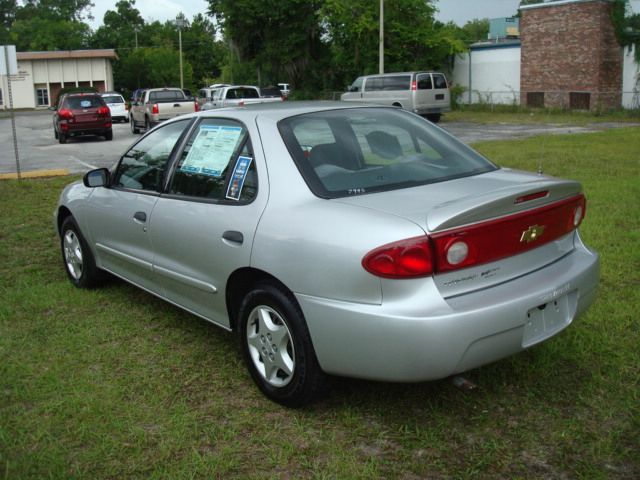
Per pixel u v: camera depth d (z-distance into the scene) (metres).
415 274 2.92
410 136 4.04
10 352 4.30
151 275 4.54
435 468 2.97
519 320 3.11
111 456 3.10
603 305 4.76
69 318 4.91
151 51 70.62
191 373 3.96
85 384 3.81
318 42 40.91
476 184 3.49
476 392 3.62
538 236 3.34
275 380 3.57
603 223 7.16
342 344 3.11
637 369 3.83
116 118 35.03
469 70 36.56
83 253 5.43
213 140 4.12
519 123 26.08
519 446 3.11
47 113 51.16
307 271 3.19
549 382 3.71
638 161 12.56
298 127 3.78
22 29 83.25
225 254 3.69
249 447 3.17
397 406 3.50
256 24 40.25
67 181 11.98
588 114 29.52
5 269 6.30
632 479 2.85
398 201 3.22
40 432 3.30
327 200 3.35
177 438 3.24
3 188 11.09
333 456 3.08
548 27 32.00
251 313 3.62
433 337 2.90
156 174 4.52
